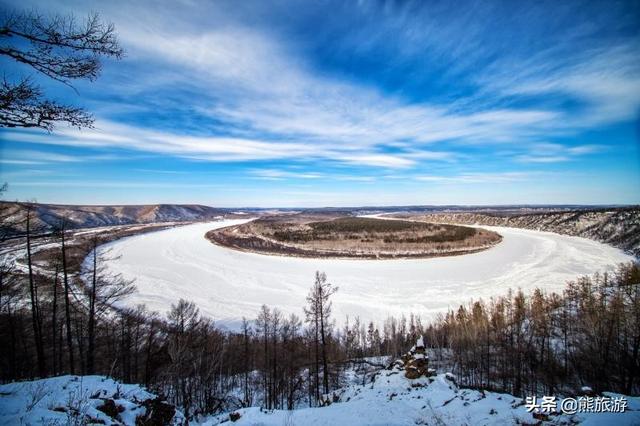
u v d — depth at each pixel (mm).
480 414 13406
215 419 15516
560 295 69125
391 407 15852
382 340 52250
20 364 24266
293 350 37094
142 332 35438
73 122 7328
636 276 55594
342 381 34656
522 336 40594
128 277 84938
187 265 102312
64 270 20953
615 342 33625
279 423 13820
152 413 11438
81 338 25438
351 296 73125
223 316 60344
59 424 8133
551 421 11375
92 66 7160
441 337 50094
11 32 6199
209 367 30750
